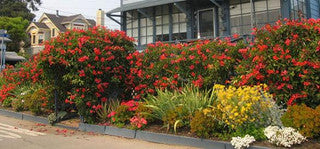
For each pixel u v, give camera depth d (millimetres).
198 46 6586
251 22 10938
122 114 6574
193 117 5484
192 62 6508
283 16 11141
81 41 6887
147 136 5922
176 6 12953
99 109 7305
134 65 7684
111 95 7816
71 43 6902
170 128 5855
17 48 31094
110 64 7340
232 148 4777
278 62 5227
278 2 11469
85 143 5785
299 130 4625
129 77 7707
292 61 5074
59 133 6867
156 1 13734
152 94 7297
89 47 7066
